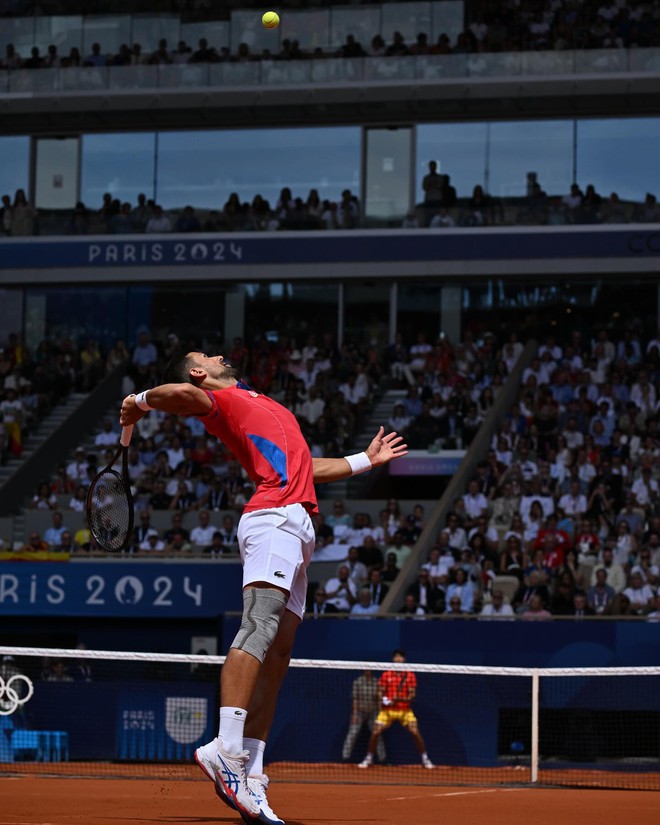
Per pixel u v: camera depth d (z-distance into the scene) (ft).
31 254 123.13
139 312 124.16
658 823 28.86
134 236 122.01
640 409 100.73
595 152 118.11
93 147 127.85
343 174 123.44
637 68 113.70
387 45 119.65
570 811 33.47
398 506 91.20
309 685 69.72
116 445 107.34
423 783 53.57
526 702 69.31
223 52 121.90
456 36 119.03
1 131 129.08
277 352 117.39
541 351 110.52
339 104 120.16
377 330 120.16
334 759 68.85
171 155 126.11
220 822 25.84
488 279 118.42
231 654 20.43
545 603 74.74
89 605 79.56
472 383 107.34
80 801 33.40
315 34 120.98
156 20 122.93
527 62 115.65
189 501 95.14
